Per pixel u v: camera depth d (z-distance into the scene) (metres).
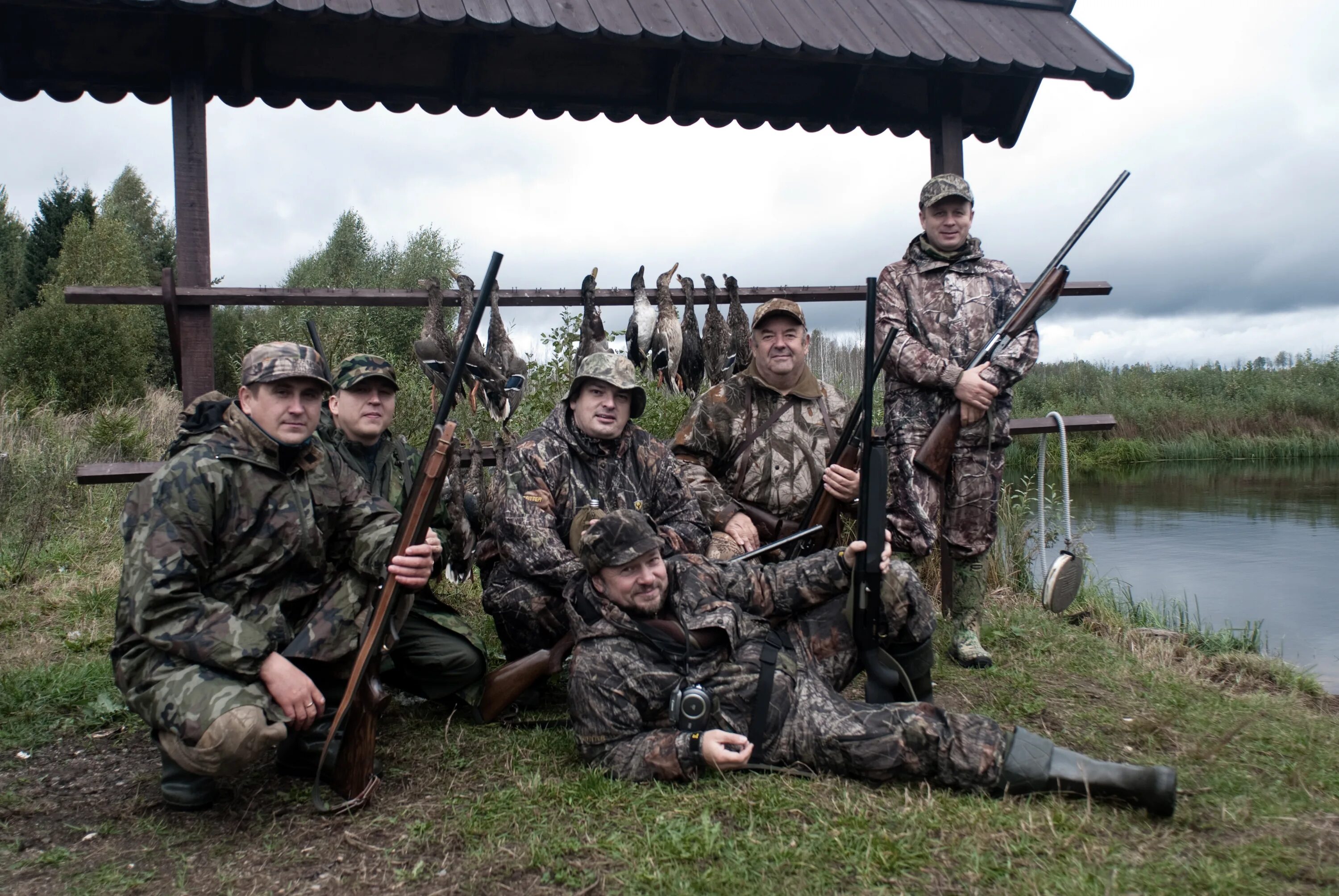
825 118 6.76
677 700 3.25
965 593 5.05
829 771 3.29
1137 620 6.98
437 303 5.43
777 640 3.54
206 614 3.10
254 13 4.79
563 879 2.73
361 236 26.11
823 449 4.95
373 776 3.32
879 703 3.54
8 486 9.11
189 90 5.25
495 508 4.69
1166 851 2.82
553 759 3.61
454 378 3.29
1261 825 3.01
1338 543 10.48
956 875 2.70
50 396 18.95
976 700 4.43
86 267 24.31
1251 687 5.09
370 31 5.63
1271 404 24.47
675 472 4.59
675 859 2.80
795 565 3.73
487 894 2.69
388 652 3.68
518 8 5.21
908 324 5.05
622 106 6.49
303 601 3.52
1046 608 5.40
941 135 6.62
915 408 5.03
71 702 4.34
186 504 3.15
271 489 3.33
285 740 3.54
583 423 4.38
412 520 3.20
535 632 4.27
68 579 6.95
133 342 21.28
